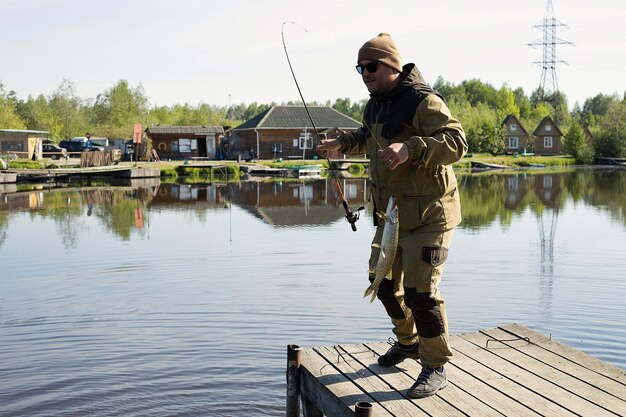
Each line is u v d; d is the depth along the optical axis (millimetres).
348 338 9086
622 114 80250
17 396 7203
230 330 9414
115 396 7191
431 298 4746
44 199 30562
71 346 8789
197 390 7336
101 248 16625
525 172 57531
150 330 9453
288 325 9641
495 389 4824
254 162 59156
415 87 4773
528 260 14500
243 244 17062
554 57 101062
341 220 22359
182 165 53906
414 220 4750
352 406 4617
